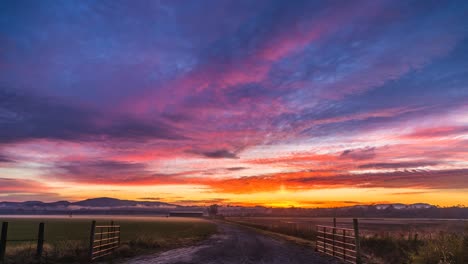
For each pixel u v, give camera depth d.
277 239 31.86
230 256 18.41
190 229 56.78
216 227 66.56
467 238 13.23
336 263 16.03
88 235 38.19
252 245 25.30
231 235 38.47
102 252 17.31
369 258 17.17
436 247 13.31
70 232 46.03
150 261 15.93
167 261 15.98
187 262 15.77
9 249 15.21
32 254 14.77
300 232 37.69
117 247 20.53
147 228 62.06
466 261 12.35
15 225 77.31
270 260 17.00
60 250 15.98
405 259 16.42
